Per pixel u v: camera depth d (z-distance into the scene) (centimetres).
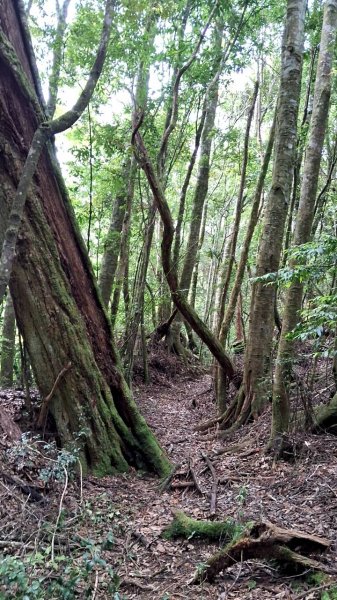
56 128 520
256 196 977
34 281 618
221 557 382
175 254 1275
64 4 853
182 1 876
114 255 1295
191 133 1405
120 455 665
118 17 792
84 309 674
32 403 715
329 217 898
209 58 980
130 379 1115
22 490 502
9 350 1102
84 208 1297
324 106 719
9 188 598
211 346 939
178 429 953
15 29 607
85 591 328
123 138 1040
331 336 733
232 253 1097
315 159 704
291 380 765
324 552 381
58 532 406
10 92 586
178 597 368
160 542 464
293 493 559
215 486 606
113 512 459
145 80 940
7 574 288
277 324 996
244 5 888
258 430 781
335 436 668
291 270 509
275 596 349
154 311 1669
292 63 751
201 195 1545
